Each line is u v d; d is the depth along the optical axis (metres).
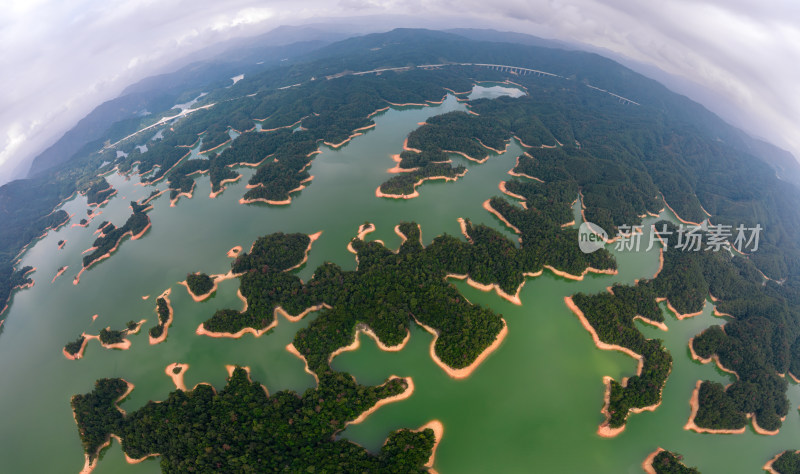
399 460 95.69
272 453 97.69
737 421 115.50
